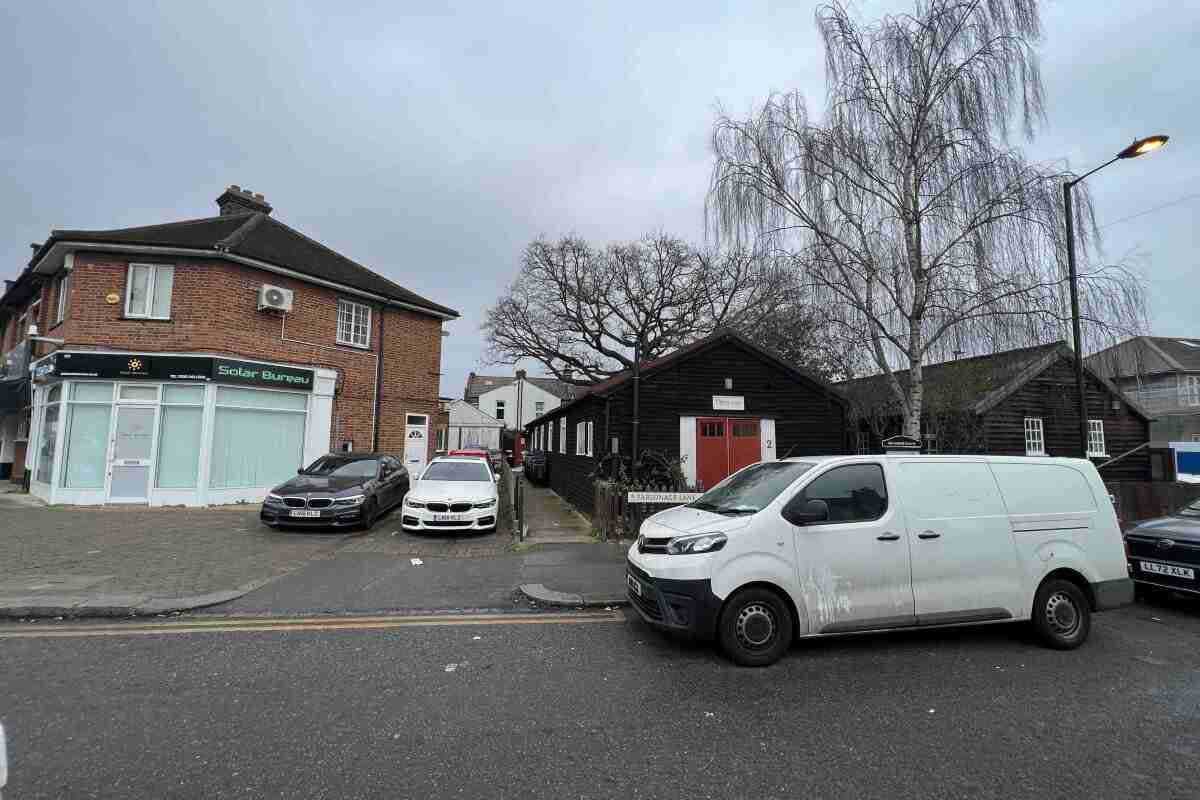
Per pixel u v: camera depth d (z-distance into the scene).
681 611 4.56
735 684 4.17
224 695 3.87
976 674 4.43
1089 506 5.45
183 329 13.28
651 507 10.14
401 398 17.80
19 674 4.16
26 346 16.50
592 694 3.97
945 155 9.73
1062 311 9.49
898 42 9.87
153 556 8.04
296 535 10.05
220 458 13.58
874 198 10.30
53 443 13.92
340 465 12.13
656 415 13.46
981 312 9.55
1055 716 3.72
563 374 40.00
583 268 37.44
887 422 17.02
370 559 8.27
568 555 8.55
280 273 14.62
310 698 3.84
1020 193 9.34
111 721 3.46
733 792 2.83
